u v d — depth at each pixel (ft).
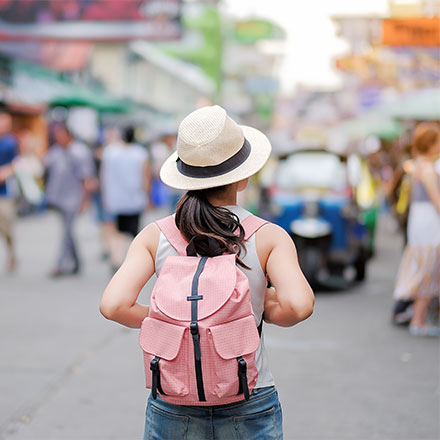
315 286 41.01
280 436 9.73
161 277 9.40
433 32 56.08
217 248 9.46
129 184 43.01
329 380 22.89
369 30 56.29
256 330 9.13
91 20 71.46
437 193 28.35
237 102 301.02
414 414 19.77
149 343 9.19
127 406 20.31
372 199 48.57
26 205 84.53
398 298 29.76
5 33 72.02
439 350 26.84
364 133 100.22
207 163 9.59
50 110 101.86
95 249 57.88
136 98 160.76
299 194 39.96
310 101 332.60
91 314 32.53
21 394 21.20
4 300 35.53
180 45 281.54
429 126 28.76
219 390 8.99
